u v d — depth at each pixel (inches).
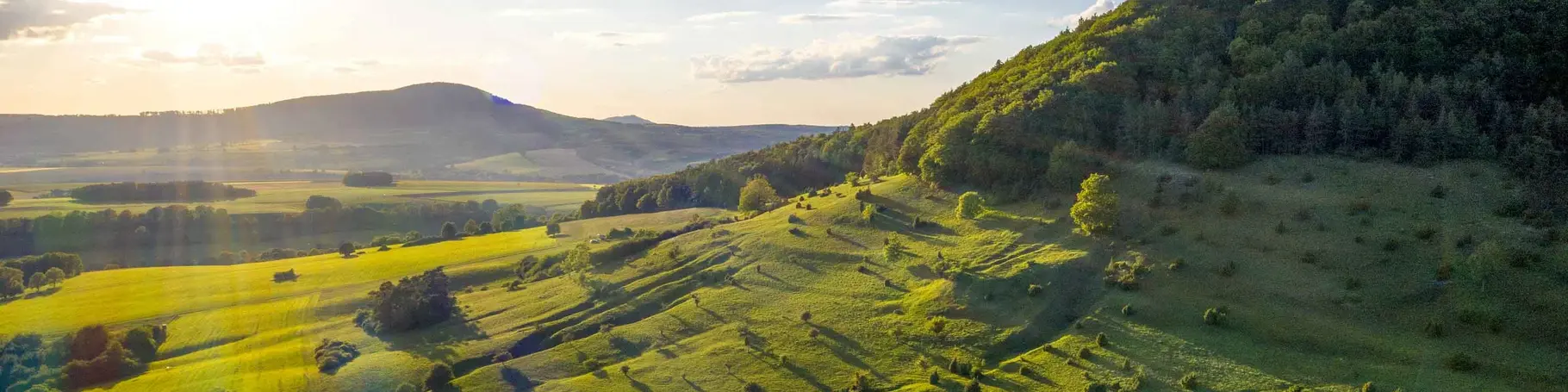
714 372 4414.4
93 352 5349.4
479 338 5472.4
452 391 4697.3
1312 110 5108.3
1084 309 4183.1
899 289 4928.6
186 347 5693.9
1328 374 3299.7
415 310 5802.2
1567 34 5103.3
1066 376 3686.0
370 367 5049.2
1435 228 4020.7
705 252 6407.5
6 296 6973.4
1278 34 6166.3
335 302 6510.8
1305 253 4077.3
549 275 6879.9
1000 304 4387.3
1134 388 3484.3
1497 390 3024.1
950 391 3816.4
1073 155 5403.5
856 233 5954.7
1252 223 4439.0
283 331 5954.7
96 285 7347.4
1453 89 4958.2
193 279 7500.0
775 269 5698.8
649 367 4635.8
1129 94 6053.2
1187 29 6638.8
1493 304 3459.6
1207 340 3673.7
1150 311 3976.4
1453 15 5590.6
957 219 5580.7
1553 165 4227.4
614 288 6038.4
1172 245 4451.3
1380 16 5831.7
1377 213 4259.4
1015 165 5718.5
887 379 4042.8
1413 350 3331.7
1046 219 5128.0
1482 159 4493.1
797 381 4180.6
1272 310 3764.8
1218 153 5039.4
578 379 4635.8
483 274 7209.6
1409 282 3720.5
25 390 4960.6
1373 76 5339.6
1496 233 3887.8
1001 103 6510.8
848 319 4712.1
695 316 5221.5
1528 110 4562.0
